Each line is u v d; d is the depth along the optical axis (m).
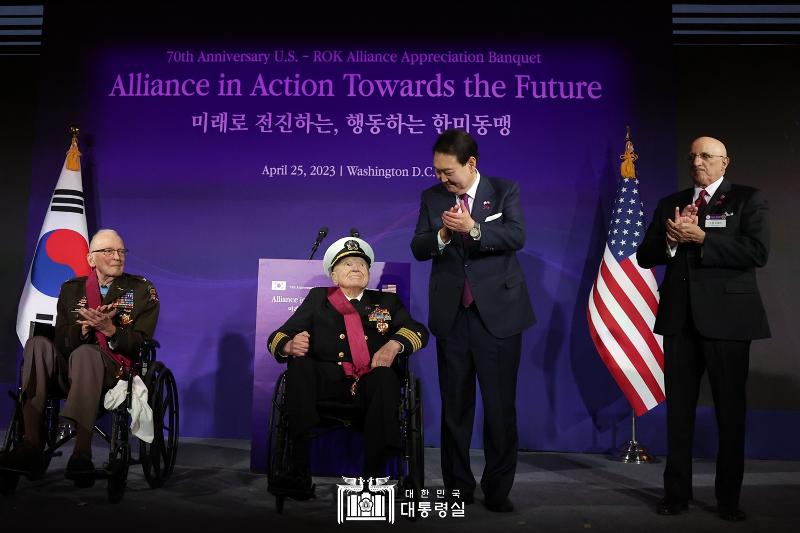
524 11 4.90
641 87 4.79
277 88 4.95
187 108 4.95
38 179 4.93
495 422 3.11
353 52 4.94
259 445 3.80
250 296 4.82
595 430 4.63
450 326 3.16
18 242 4.94
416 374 4.68
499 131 4.83
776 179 4.67
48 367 3.30
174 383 3.69
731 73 4.76
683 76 4.78
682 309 3.12
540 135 4.81
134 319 3.46
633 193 4.48
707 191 3.19
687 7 4.81
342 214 4.84
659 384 4.30
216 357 4.80
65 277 4.57
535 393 4.66
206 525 2.84
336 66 4.94
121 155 4.93
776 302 4.59
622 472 4.02
